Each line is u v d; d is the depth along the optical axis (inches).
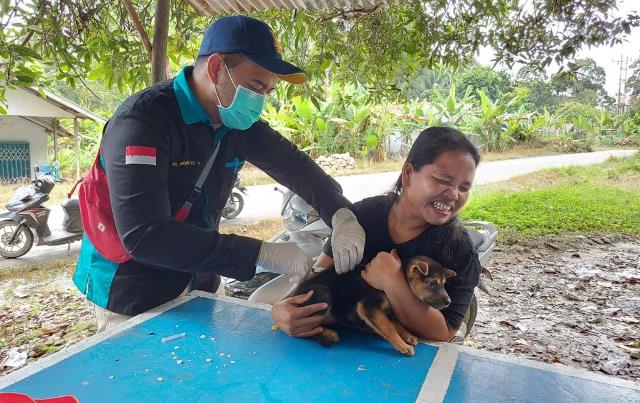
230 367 57.7
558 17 140.6
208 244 68.6
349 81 194.5
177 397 51.3
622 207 412.8
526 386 54.2
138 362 58.6
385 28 179.3
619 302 206.5
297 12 168.2
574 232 335.9
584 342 166.7
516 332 175.5
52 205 441.1
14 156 598.2
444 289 63.2
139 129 71.3
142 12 166.2
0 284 230.8
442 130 68.2
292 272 71.7
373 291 64.6
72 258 272.5
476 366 58.7
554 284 230.5
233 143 89.7
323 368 57.7
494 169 756.6
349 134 741.9
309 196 92.5
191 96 78.5
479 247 133.6
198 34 178.1
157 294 85.2
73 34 143.6
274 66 74.4
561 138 1095.0
